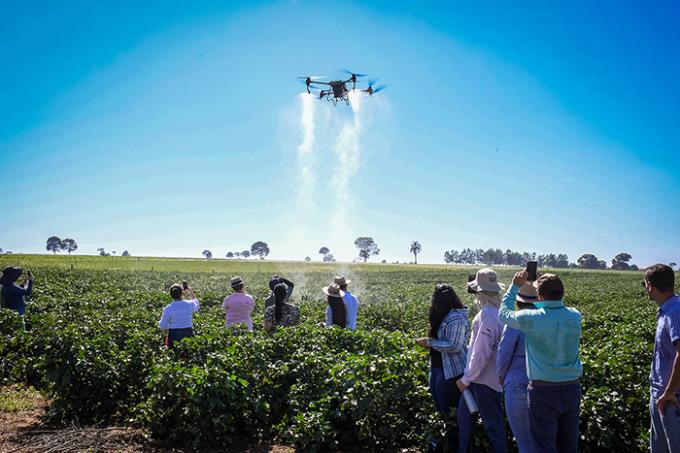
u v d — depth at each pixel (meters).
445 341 5.66
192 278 47.41
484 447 5.96
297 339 8.57
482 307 5.59
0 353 9.46
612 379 7.14
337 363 7.22
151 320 12.78
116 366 7.67
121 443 6.28
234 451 6.35
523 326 4.67
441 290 5.86
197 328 11.18
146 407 6.73
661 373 4.55
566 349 4.59
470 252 178.25
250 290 30.00
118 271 47.88
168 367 6.72
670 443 4.35
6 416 7.26
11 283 12.30
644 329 14.24
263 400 7.12
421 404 6.47
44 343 7.47
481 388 5.34
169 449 6.25
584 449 6.34
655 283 4.58
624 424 6.37
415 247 164.00
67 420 7.20
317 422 6.20
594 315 19.98
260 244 175.00
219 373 6.59
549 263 153.88
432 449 5.83
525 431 4.92
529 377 4.70
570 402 4.59
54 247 179.50
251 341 7.99
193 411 6.38
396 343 8.49
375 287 44.50
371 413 6.42
